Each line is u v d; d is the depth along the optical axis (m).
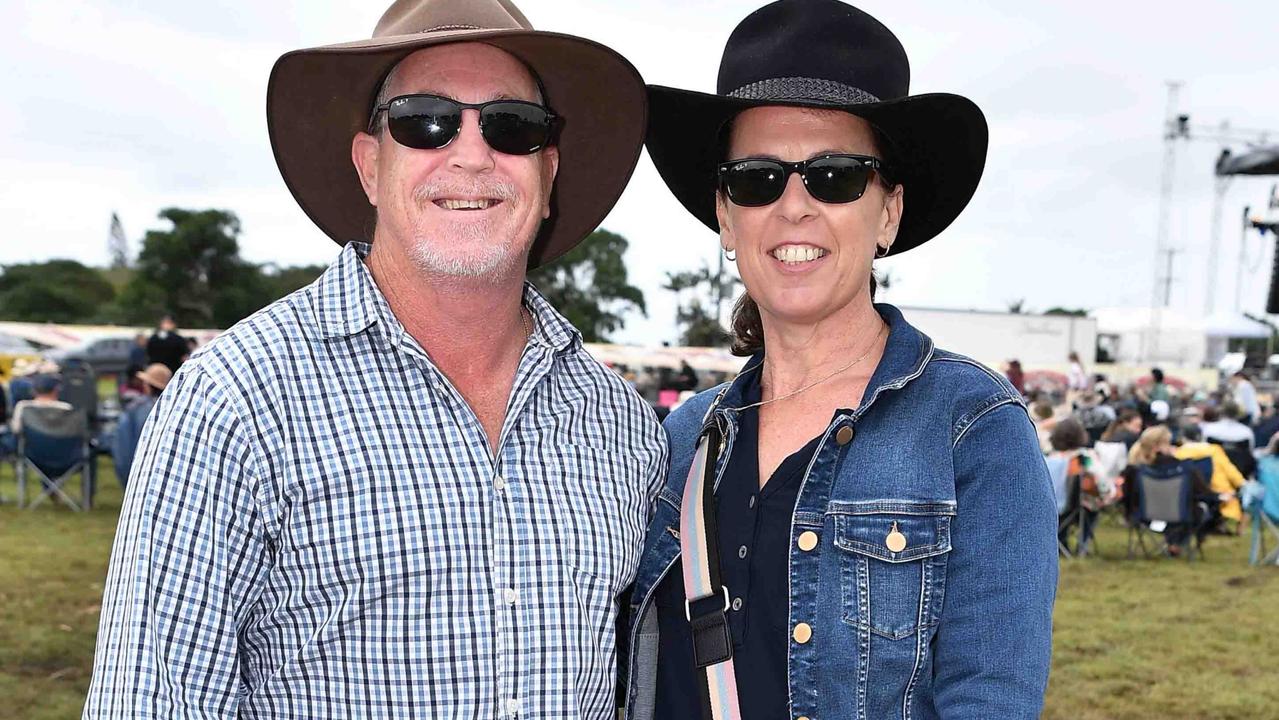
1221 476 10.17
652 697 1.84
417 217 1.70
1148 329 35.84
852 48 1.75
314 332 1.60
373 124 1.84
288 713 1.54
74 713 4.42
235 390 1.51
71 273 69.31
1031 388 23.72
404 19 1.80
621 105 2.02
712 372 25.20
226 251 61.97
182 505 1.46
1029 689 1.43
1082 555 9.68
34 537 8.58
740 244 1.81
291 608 1.54
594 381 1.87
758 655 1.64
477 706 1.56
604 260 59.72
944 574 1.54
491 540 1.60
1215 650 6.27
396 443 1.57
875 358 1.80
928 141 1.80
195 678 1.48
